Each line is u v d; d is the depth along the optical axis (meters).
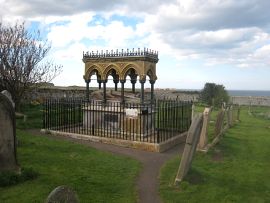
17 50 21.17
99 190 8.59
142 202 8.17
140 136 14.80
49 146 13.05
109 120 16.41
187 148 9.72
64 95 29.05
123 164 11.34
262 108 54.22
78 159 11.42
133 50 15.95
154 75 17.09
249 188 9.87
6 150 8.80
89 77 17.70
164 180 9.91
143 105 15.67
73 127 17.70
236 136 19.56
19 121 18.72
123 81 16.39
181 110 19.08
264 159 13.81
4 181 8.23
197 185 9.62
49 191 8.01
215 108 41.25
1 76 20.67
